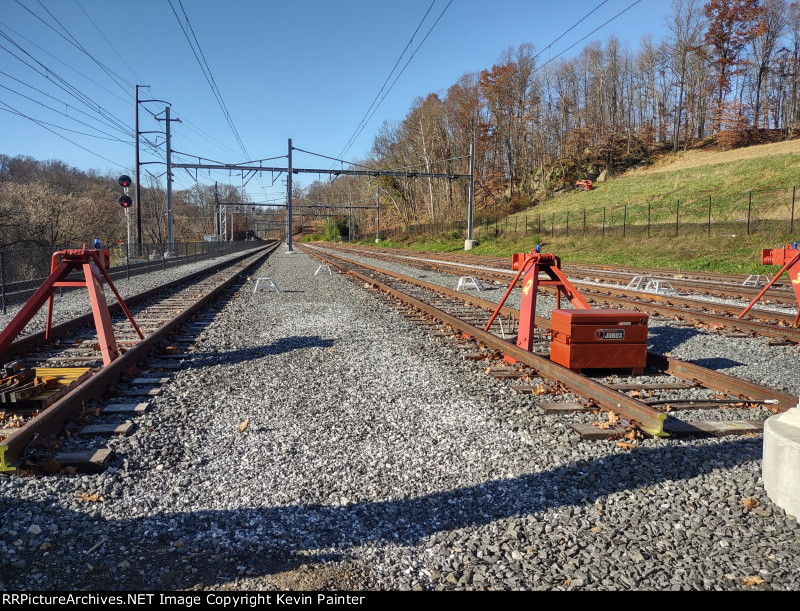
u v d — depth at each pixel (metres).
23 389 6.18
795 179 50.50
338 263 34.91
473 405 6.43
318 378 7.60
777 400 6.18
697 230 35.56
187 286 21.59
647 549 3.56
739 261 26.12
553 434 5.50
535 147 100.06
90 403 6.24
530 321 8.66
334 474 4.67
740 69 88.62
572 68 105.06
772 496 4.10
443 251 52.28
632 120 105.12
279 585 3.25
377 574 3.35
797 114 89.88
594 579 3.27
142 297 16.61
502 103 89.38
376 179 92.06
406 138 90.25
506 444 5.29
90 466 4.68
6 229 33.62
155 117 41.69
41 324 12.04
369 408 6.33
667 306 13.59
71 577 3.32
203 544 3.66
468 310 13.94
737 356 9.00
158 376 7.65
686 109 97.88
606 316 7.71
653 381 7.54
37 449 4.91
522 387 7.03
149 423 5.80
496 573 3.33
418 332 10.88
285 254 52.00
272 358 8.78
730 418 6.02
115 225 59.44
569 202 77.38
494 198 92.94
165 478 4.60
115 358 7.95
